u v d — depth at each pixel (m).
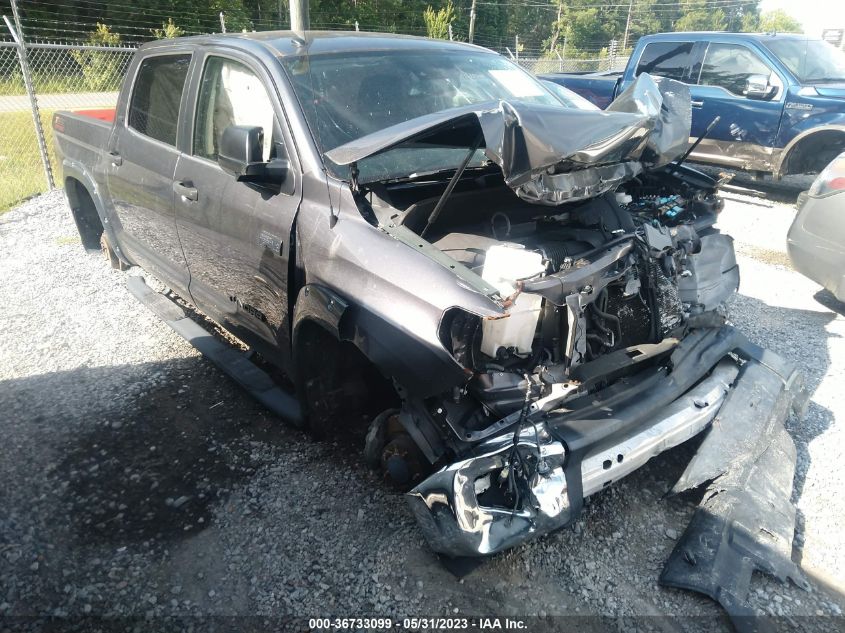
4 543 2.72
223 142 2.94
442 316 2.27
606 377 2.74
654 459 3.22
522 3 50.09
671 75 9.27
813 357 4.27
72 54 16.67
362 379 3.21
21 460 3.25
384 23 29.05
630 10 57.09
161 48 4.17
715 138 8.72
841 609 2.37
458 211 2.82
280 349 3.22
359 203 2.71
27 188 8.50
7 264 5.97
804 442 3.35
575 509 2.34
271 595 2.46
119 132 4.48
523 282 2.24
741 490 2.66
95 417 3.61
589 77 10.57
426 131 2.33
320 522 2.81
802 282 5.69
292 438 3.40
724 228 7.26
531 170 2.30
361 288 2.56
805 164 8.25
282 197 3.00
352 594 2.46
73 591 2.49
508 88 3.75
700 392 2.98
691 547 2.50
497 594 2.45
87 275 5.65
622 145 2.61
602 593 2.46
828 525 2.78
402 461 2.71
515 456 2.26
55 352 4.35
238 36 3.63
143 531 2.79
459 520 2.19
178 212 3.77
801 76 8.04
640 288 2.87
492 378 2.42
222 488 3.04
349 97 3.20
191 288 4.01
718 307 3.46
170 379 4.00
